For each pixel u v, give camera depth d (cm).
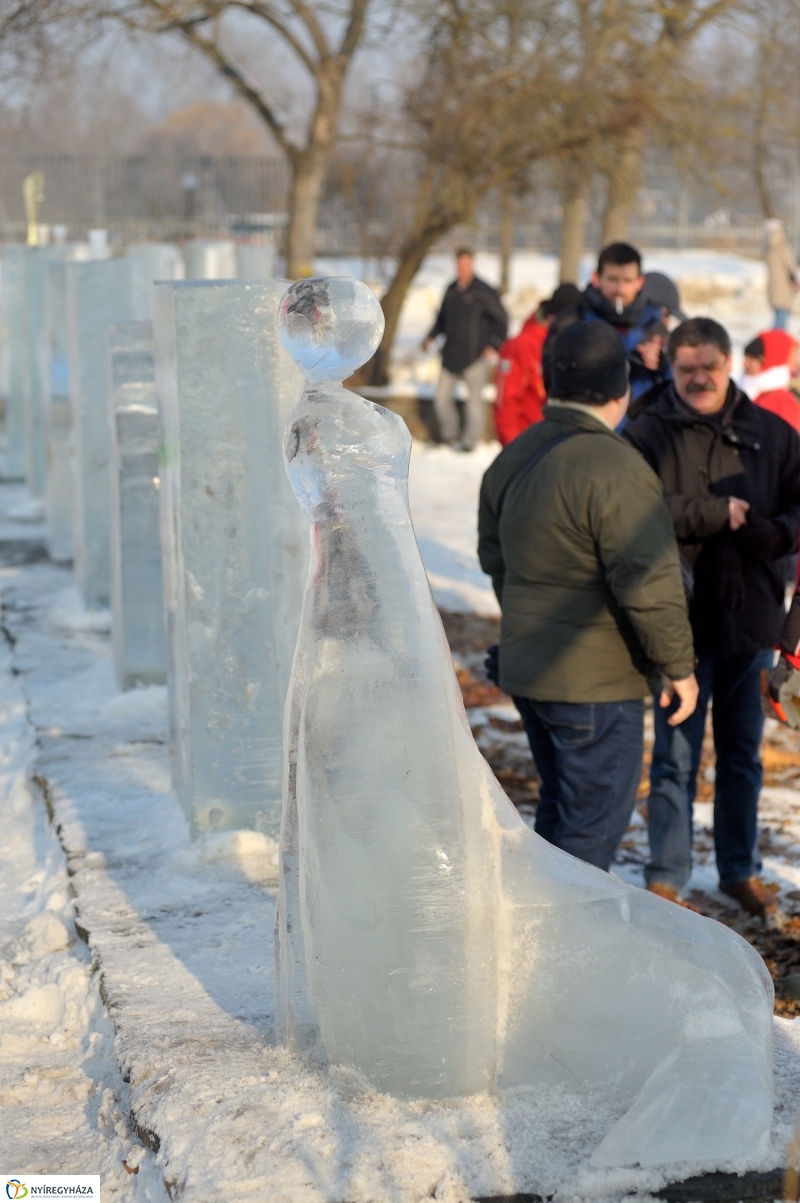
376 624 237
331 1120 238
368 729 237
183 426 406
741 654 435
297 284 239
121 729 565
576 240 2166
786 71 1917
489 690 708
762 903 445
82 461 751
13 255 1291
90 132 4053
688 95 1784
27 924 398
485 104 1759
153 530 596
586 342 371
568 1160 231
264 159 3366
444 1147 231
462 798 242
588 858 378
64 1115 286
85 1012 331
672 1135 233
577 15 1748
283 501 412
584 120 1734
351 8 1816
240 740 421
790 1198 224
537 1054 247
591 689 372
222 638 417
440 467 1468
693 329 428
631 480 360
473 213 1894
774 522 424
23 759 554
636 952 247
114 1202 243
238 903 381
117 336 583
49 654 687
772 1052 255
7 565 912
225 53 1994
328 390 242
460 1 1722
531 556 374
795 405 717
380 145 1930
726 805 449
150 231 3250
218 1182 222
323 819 239
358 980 242
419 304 2817
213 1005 306
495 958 244
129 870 411
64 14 1677
